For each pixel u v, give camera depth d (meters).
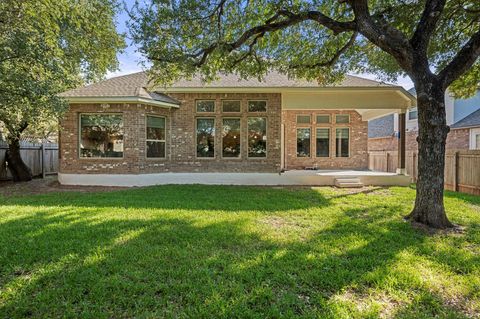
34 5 7.52
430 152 5.85
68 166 11.51
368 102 11.91
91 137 11.48
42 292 3.09
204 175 12.19
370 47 9.65
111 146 11.44
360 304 2.95
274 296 3.05
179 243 4.59
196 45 8.20
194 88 11.90
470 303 3.03
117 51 10.58
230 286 3.23
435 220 5.70
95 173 11.42
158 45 7.71
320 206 7.50
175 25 7.58
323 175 11.95
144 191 9.78
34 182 12.73
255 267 3.70
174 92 12.23
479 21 8.34
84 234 4.93
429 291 3.22
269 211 6.87
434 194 5.79
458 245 4.70
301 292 3.16
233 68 9.52
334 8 8.39
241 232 5.15
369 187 11.09
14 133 11.81
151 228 5.34
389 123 19.84
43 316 2.71
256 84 12.45
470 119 14.84
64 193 9.47
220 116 12.36
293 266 3.75
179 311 2.80
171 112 12.41
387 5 7.99
